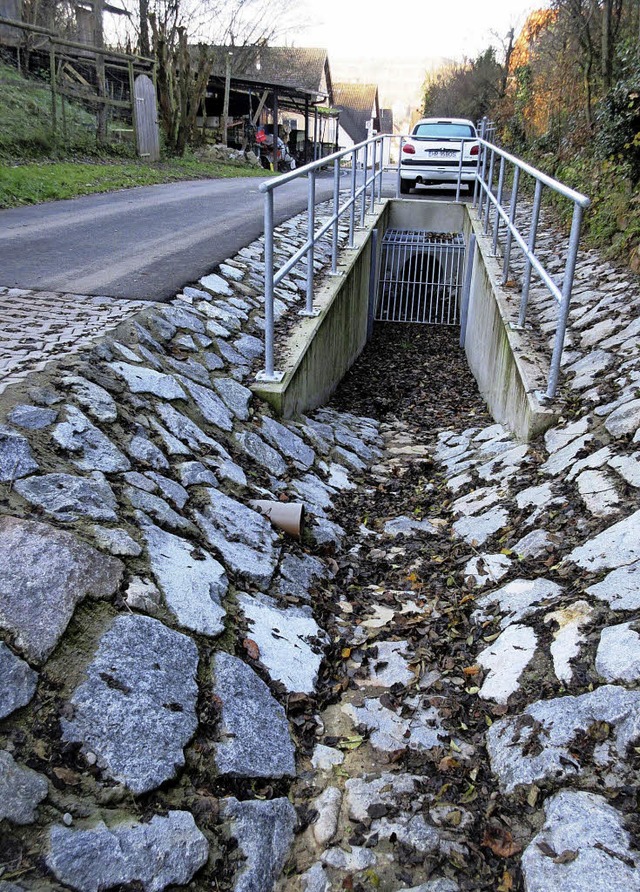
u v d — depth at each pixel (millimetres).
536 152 14461
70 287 5469
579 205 4188
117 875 1815
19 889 1684
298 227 9219
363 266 9125
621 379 4621
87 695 2162
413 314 12930
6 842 1766
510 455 4727
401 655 3127
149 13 18266
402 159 14062
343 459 5285
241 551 3381
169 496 3350
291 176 4945
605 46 10789
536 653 2826
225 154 20469
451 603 3479
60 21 18641
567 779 2270
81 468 3100
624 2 11508
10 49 17078
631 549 3119
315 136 30453
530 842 2133
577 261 7680
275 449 4609
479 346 8227
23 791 1864
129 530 2896
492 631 3156
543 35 15922
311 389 6094
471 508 4375
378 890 2062
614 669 2549
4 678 2059
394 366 9469
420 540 4230
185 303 5461
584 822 2098
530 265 5676
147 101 16359
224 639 2762
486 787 2391
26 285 5441
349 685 2951
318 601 3459
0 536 2447
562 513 3729
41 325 4457
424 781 2438
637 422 4031
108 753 2062
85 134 15336
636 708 2361
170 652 2480
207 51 20031
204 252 7047
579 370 5090
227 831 2094
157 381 4191
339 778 2457
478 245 9305
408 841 2203
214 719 2396
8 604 2240
